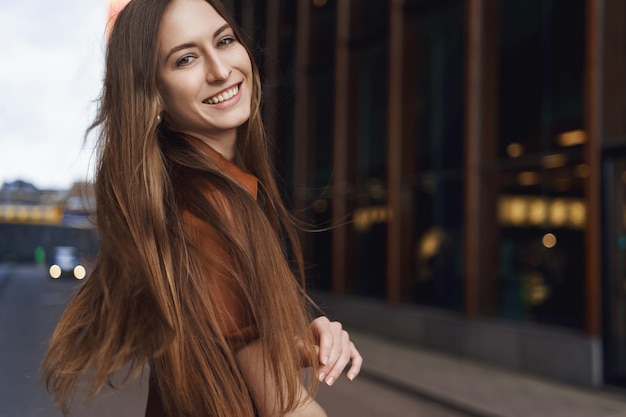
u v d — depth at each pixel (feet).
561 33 29.43
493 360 32.22
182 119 3.33
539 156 30.45
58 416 7.82
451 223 36.78
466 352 34.17
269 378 2.82
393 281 41.34
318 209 50.52
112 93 3.17
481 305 34.17
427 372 30.17
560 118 29.27
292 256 3.90
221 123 3.35
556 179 29.40
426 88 39.40
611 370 26.45
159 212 2.86
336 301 46.29
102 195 3.01
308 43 53.93
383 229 43.34
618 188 26.53
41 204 166.20
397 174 41.50
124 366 2.66
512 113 32.35
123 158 3.01
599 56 27.27
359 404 24.76
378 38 45.27
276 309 2.85
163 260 2.80
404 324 39.37
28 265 168.04
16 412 16.88
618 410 23.38
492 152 33.63
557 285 29.22
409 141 40.75
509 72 32.63
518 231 31.73
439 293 37.63
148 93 3.14
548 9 30.22
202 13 3.28
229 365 2.85
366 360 33.24
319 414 2.97
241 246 2.85
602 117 27.20
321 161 51.03
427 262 38.68
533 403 24.40
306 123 53.01
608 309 26.71
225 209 2.93
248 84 3.50
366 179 45.50
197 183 2.97
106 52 3.26
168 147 3.13
